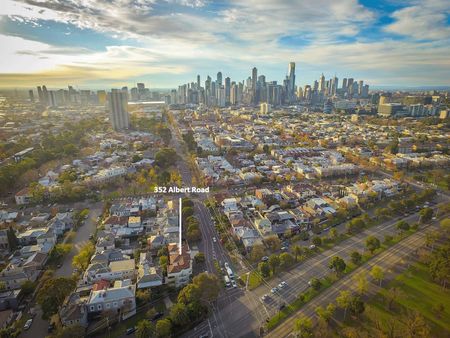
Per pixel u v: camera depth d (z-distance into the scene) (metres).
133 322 168.50
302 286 197.38
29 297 186.62
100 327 163.38
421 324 154.38
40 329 162.88
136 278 199.38
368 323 165.25
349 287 196.00
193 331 162.12
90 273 195.50
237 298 186.75
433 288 194.50
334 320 168.00
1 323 161.25
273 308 178.62
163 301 184.75
